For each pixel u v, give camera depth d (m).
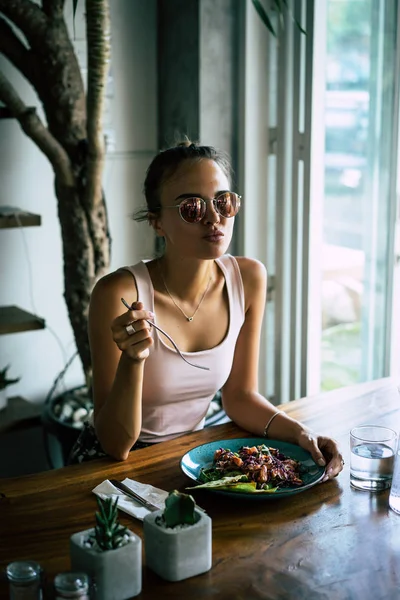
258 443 1.74
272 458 1.62
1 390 3.04
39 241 3.21
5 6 2.59
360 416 1.97
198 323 1.96
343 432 1.88
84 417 2.90
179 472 1.67
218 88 3.21
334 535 1.42
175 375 1.92
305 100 3.09
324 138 3.13
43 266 3.23
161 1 3.29
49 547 1.37
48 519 1.46
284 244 3.34
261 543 1.39
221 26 3.16
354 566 1.32
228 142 3.29
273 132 3.31
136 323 1.65
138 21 3.27
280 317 3.40
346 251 3.28
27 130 2.63
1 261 3.13
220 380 1.99
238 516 1.48
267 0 3.18
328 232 3.22
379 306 3.37
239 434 1.89
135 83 3.31
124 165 3.35
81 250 2.80
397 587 1.26
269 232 3.41
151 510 1.47
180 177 1.80
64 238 2.81
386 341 3.38
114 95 3.26
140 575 1.23
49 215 3.21
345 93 3.14
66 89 2.69
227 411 2.00
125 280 1.90
